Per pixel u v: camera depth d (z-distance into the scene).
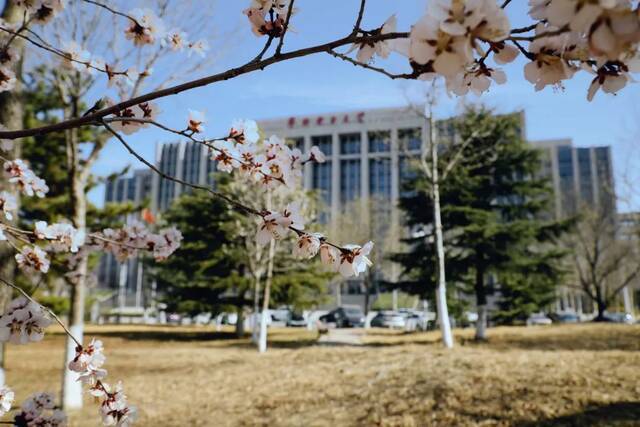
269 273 15.16
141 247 2.72
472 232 15.06
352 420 5.96
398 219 34.56
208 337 21.42
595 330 16.22
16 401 7.35
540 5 0.97
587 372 7.07
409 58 0.99
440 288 12.95
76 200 7.02
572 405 5.58
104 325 31.59
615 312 39.19
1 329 1.65
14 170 2.20
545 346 12.13
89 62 1.99
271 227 1.52
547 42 0.97
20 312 1.67
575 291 39.81
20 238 2.19
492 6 0.85
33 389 8.56
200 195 19.78
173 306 20.56
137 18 1.85
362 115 65.25
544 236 16.17
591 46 0.75
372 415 6.04
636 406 5.36
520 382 6.74
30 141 13.77
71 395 6.79
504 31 0.85
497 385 6.71
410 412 6.00
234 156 1.74
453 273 15.33
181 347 16.72
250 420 6.27
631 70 0.93
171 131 1.52
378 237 33.66
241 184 15.30
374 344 15.73
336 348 14.23
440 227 13.41
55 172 14.44
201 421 6.35
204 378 9.55
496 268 15.14
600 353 9.34
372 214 34.66
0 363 4.60
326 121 66.38
